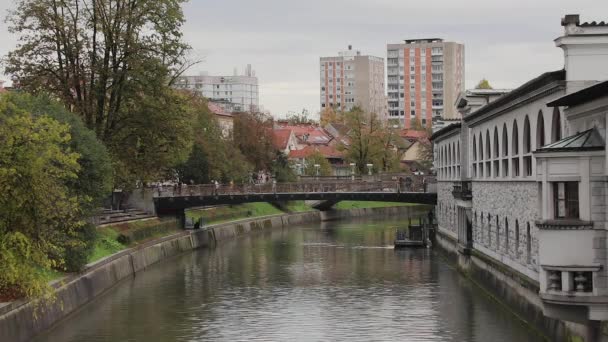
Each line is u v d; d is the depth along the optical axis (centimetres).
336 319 4575
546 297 3127
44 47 6169
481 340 3953
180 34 6362
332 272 6556
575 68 3534
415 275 6300
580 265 3069
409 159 18712
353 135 14200
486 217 5425
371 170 13775
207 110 10794
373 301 5144
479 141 5706
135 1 6238
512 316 4497
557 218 3136
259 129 12694
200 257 7794
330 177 12669
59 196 3934
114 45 6184
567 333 3459
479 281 5538
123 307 4962
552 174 3108
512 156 4562
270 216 11569
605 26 3525
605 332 3055
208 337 4144
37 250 3800
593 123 3183
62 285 4506
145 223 7888
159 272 6619
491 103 4847
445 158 7888
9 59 6172
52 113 4928
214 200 8825
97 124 6241
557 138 3725
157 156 6588
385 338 4075
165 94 6394
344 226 11900
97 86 6203
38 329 4072
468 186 6256
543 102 3881
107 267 5672
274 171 12731
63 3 6166
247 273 6550
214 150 10544
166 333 4238
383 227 11569
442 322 4419
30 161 3684
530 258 4188
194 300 5231
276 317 4669
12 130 3675
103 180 5184
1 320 3541
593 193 3056
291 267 6912
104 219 7181
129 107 6406
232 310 4884
